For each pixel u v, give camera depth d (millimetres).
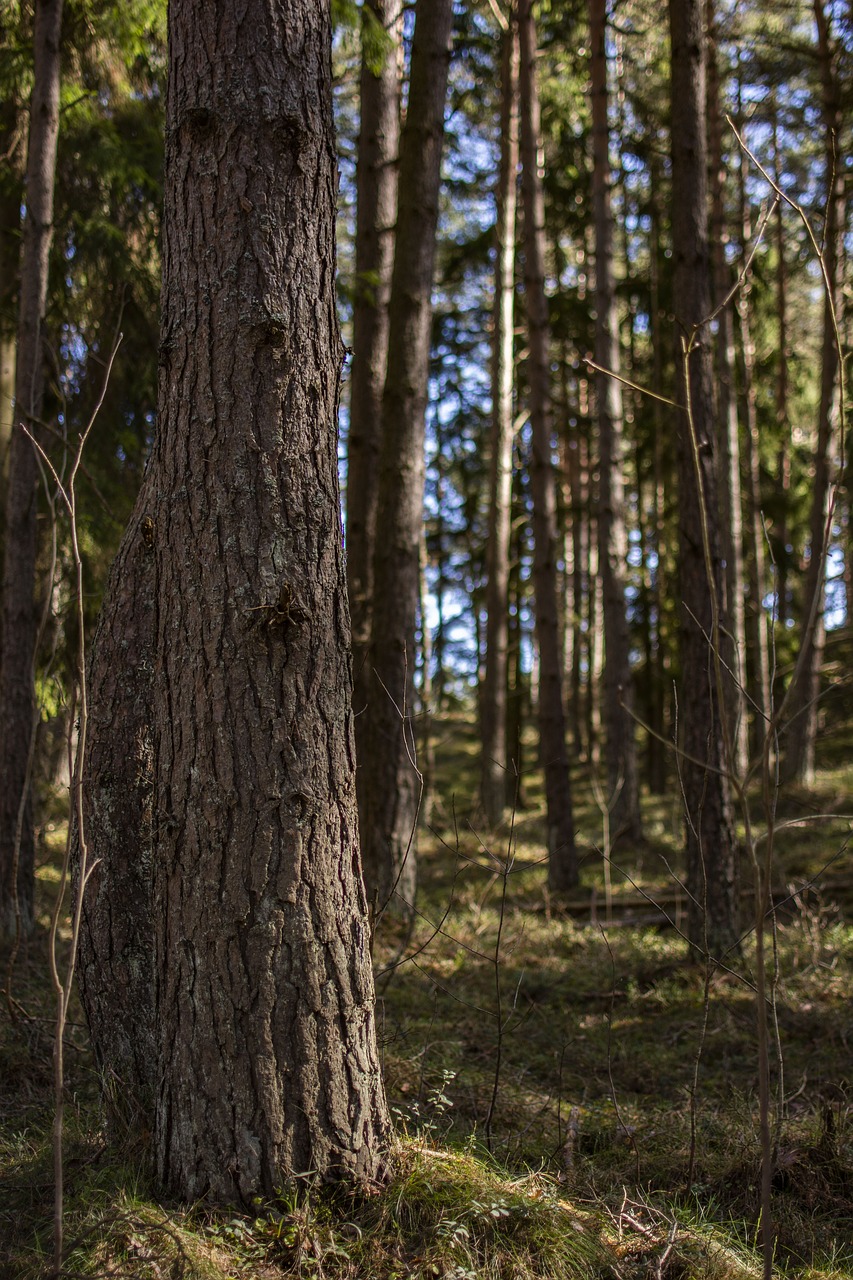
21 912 6082
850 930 7348
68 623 7852
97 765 3346
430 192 7785
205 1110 2680
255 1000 2668
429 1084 4102
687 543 6508
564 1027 5422
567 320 15180
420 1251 2600
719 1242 2947
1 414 8656
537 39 13227
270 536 2828
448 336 16891
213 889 2717
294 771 2754
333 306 3080
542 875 10641
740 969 6262
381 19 8531
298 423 2906
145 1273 2389
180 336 2939
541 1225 2758
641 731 20734
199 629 2816
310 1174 2678
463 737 24109
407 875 7660
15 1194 2936
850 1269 2930
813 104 13227
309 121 2977
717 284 12875
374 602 7789
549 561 10438
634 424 17281
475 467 19609
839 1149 3529
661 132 14484
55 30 6301
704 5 12359
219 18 2918
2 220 8570
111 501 8445
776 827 2291
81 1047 4289
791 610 17984
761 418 17109
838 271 13039
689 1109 4078
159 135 8516
